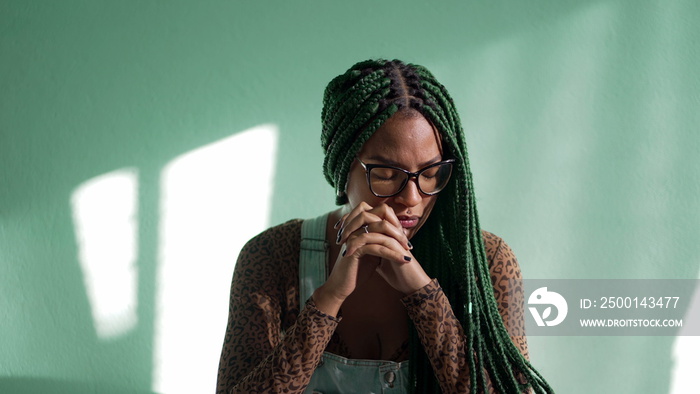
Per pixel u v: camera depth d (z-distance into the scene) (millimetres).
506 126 2076
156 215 2232
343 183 898
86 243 2277
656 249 2080
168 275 2240
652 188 2072
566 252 2084
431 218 954
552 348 2102
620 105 2066
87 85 2248
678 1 2057
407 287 864
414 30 2102
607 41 2062
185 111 2197
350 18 2127
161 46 2201
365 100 833
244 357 942
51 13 2262
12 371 2328
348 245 841
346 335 974
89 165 2260
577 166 2072
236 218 2195
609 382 2104
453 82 2088
